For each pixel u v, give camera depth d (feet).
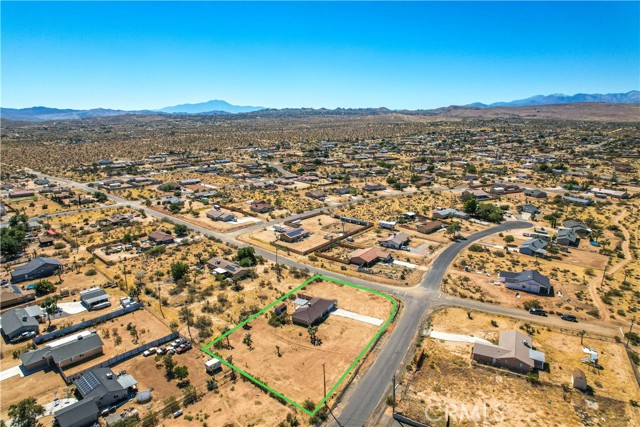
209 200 568.00
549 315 262.88
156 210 521.65
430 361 216.74
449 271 329.72
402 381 201.26
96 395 183.73
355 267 339.36
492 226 451.12
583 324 252.42
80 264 345.31
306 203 550.77
